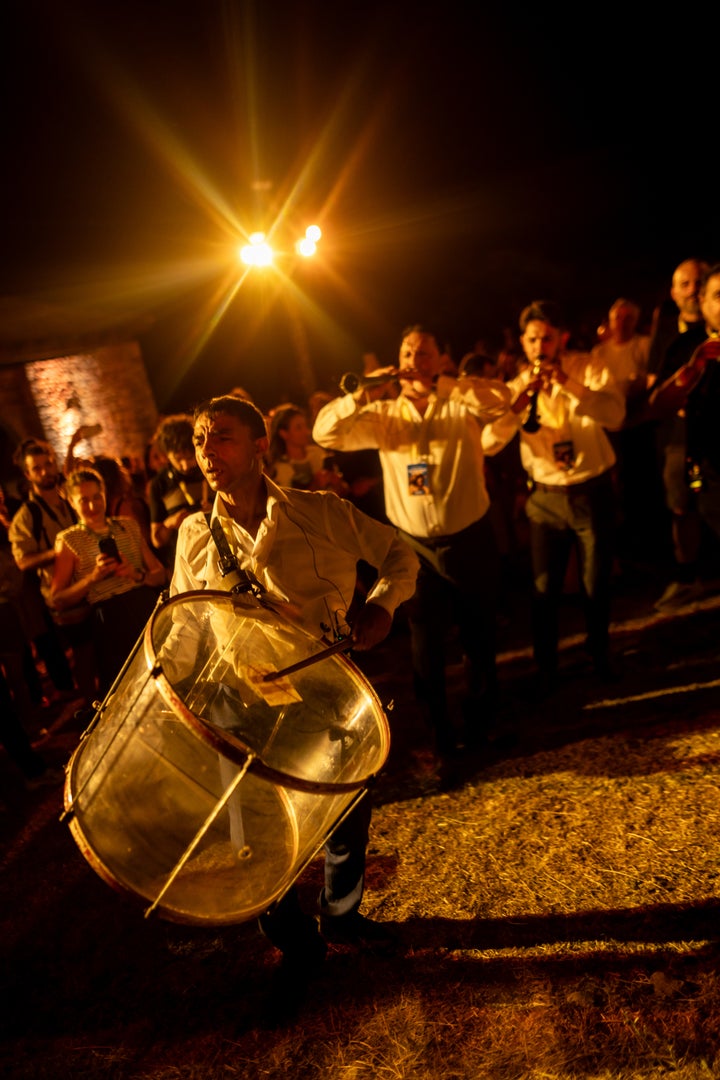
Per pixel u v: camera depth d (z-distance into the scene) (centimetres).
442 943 289
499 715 467
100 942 327
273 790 207
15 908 362
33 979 311
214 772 200
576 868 317
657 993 251
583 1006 251
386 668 574
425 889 320
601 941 277
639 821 339
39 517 544
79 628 514
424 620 416
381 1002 267
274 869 211
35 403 1224
